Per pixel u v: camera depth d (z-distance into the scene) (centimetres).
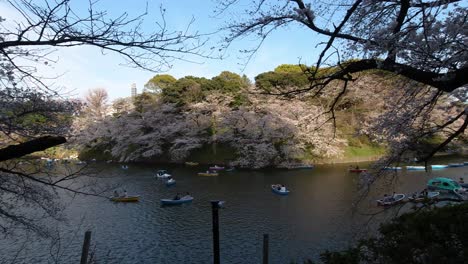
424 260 407
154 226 1802
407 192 2055
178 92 4834
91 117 5066
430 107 608
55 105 690
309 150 3953
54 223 1741
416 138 618
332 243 1443
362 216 1680
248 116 4028
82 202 2231
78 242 1566
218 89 4684
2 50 335
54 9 307
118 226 1803
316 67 494
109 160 4791
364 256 464
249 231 1656
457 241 419
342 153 3794
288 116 3853
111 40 316
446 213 457
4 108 558
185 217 1950
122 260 1377
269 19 503
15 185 712
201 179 3166
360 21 502
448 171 2917
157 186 2866
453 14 436
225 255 1396
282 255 1364
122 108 5372
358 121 3250
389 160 696
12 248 1466
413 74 455
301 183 2741
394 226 480
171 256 1412
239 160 3894
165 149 4769
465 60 427
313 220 1747
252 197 2344
